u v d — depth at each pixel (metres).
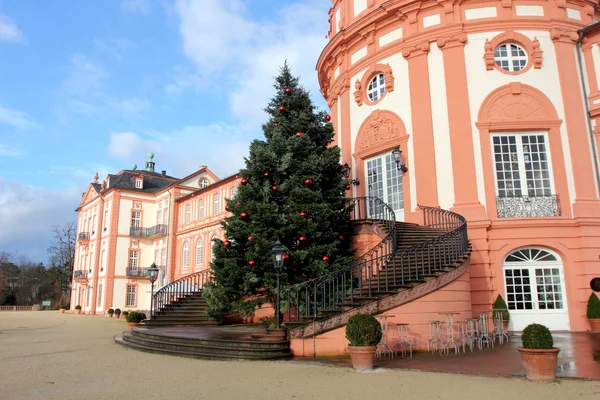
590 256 14.21
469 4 16.44
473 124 15.61
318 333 10.30
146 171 51.53
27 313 46.72
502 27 16.11
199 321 16.52
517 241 14.48
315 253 13.02
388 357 9.79
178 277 40.75
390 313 10.59
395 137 17.03
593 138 15.51
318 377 7.75
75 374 8.34
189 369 8.73
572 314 14.03
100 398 6.45
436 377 7.48
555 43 15.99
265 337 10.48
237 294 13.76
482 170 15.22
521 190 15.22
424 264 12.45
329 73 20.84
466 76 15.96
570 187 14.95
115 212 45.09
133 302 44.53
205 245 37.62
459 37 16.14
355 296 11.41
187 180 43.91
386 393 6.53
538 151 15.45
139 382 7.54
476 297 14.23
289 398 6.36
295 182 13.80
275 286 12.68
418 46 16.77
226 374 8.14
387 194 17.38
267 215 13.02
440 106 16.17
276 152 14.24
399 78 17.28
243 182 13.96
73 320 29.52
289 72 15.62
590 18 16.75
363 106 18.44
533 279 14.56
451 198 15.38
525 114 15.46
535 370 7.04
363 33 18.48
